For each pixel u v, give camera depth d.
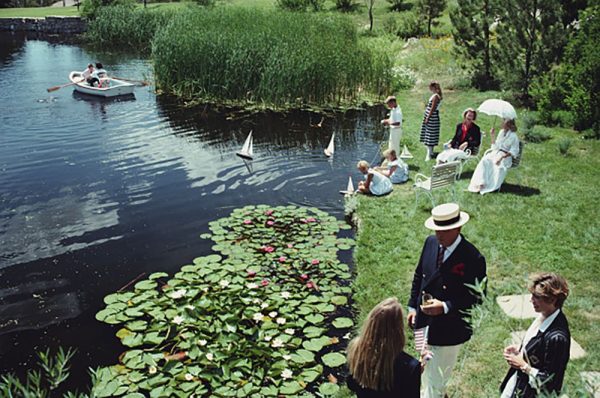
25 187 11.79
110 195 11.34
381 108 18.58
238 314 6.84
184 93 20.44
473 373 5.52
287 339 6.39
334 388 5.68
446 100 18.05
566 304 6.56
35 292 7.84
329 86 19.02
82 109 18.64
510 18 16.20
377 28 32.94
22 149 14.39
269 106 18.97
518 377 3.88
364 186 10.78
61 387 5.86
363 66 19.52
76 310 7.37
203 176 12.40
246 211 10.30
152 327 6.68
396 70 21.64
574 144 12.81
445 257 4.45
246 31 21.05
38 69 26.02
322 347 6.39
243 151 13.77
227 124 16.94
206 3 38.59
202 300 6.99
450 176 9.62
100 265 8.56
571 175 10.88
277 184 11.86
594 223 8.72
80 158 13.69
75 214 10.45
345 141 15.11
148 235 9.52
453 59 22.89
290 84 18.80
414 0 38.16
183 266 8.34
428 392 4.70
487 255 7.85
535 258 7.70
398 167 11.27
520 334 5.93
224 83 19.70
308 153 14.05
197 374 5.80
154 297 7.39
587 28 14.21
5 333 6.91
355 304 7.25
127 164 13.25
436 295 4.49
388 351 3.19
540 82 15.89
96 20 35.16
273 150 14.36
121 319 6.93
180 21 22.47
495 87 18.66
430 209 9.77
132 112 18.30
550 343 3.61
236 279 7.72
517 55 16.55
